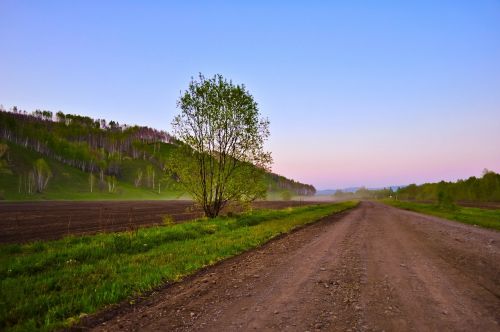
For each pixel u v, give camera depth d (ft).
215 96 86.12
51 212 141.90
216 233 61.98
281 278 31.12
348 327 18.99
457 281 29.66
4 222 96.43
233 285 28.76
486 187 379.96
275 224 83.10
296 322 19.89
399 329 18.62
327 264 37.55
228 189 87.56
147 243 48.11
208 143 86.89
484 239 59.52
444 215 129.90
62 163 570.05
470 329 18.60
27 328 19.12
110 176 590.55
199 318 20.80
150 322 20.29
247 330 18.71
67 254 38.52
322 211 153.07
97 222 97.66
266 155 88.79
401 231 72.79
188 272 33.55
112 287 26.81
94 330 19.22
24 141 595.06
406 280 30.07
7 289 25.77
